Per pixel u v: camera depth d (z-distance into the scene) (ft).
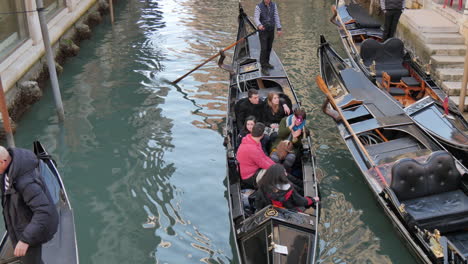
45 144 25.96
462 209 17.94
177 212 20.88
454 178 18.70
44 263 14.65
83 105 30.32
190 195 21.98
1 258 14.60
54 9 38.22
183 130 27.45
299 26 46.16
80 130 27.40
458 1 39.81
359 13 40.93
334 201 21.48
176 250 18.67
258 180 18.13
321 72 29.68
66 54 37.32
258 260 15.81
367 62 30.60
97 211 20.92
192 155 25.08
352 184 22.63
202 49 40.42
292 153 20.84
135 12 51.19
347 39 36.60
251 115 24.14
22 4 30.99
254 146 19.21
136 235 19.47
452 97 29.14
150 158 24.79
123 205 21.27
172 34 44.11
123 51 39.83
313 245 16.25
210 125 27.99
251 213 18.54
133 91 32.32
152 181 22.94
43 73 32.63
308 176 19.86
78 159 24.66
